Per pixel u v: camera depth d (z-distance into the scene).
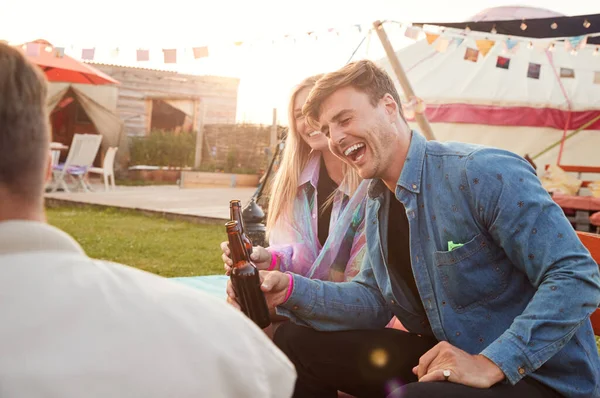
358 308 2.24
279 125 17.73
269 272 2.24
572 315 1.72
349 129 1.94
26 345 0.76
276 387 0.91
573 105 11.59
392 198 2.11
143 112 22.14
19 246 0.83
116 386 0.78
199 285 3.76
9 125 0.87
